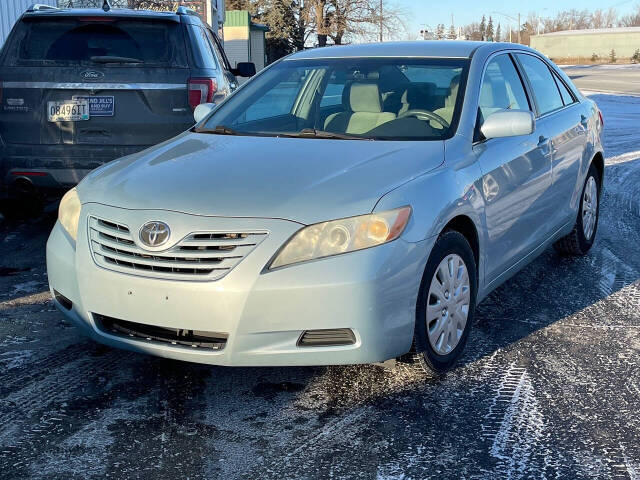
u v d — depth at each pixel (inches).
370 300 121.4
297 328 121.0
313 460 113.3
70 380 139.3
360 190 128.6
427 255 130.6
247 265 120.3
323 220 122.7
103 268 129.3
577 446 117.9
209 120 180.4
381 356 126.2
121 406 129.6
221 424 124.0
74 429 121.6
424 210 131.0
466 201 142.9
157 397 133.3
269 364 123.3
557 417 127.3
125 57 232.1
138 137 230.8
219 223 122.9
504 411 129.3
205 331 122.9
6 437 118.6
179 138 169.3
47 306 178.5
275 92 181.8
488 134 158.4
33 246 232.1
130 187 136.6
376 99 169.6
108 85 227.1
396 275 124.4
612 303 186.9
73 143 229.6
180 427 122.7
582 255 230.7
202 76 233.5
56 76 227.1
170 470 110.0
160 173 140.7
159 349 127.8
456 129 157.2
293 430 122.1
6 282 195.9
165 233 124.3
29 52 231.1
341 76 177.2
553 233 198.8
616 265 221.3
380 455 114.7
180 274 123.0
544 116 197.3
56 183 231.9
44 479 107.2
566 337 163.8
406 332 128.9
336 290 119.8
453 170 144.1
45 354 150.9
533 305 184.9
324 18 1843.0
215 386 137.9
